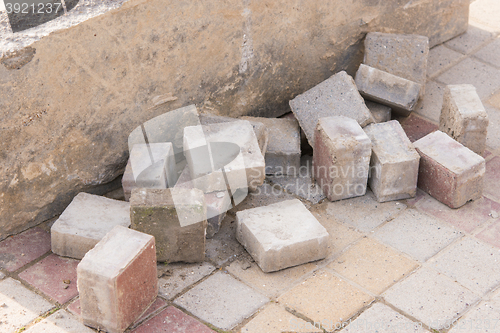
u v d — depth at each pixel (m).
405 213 4.21
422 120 5.16
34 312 3.47
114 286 3.12
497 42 6.05
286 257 3.70
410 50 5.10
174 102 4.45
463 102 4.50
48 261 3.85
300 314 3.44
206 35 4.37
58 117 3.91
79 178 4.21
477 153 4.58
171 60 4.27
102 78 3.98
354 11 5.22
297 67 5.14
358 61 5.58
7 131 3.73
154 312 3.46
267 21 4.68
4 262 3.84
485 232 4.03
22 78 3.64
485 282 3.64
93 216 3.91
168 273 3.73
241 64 4.72
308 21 4.96
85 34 3.77
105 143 4.21
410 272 3.72
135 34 3.99
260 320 3.41
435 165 4.20
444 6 5.84
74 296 3.58
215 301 3.54
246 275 3.73
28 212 4.08
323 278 3.69
